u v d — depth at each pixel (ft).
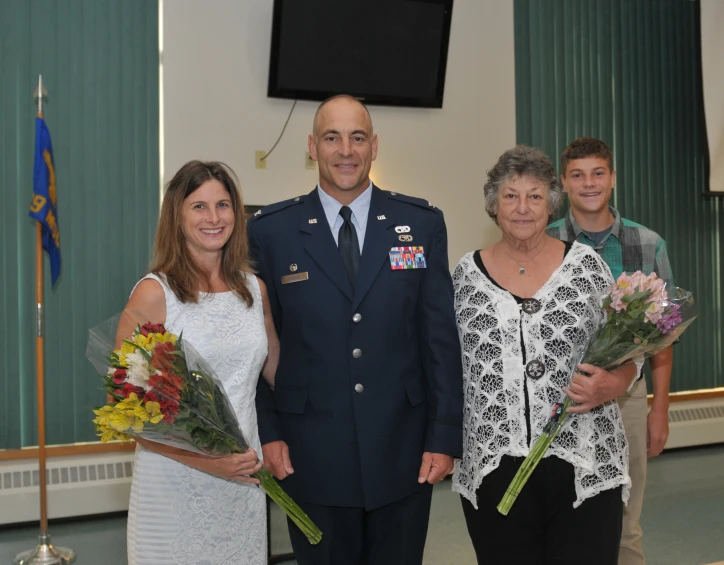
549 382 6.15
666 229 19.10
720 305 19.75
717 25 18.31
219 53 15.37
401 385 6.68
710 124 18.40
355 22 15.65
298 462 6.61
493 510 6.24
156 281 6.10
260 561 6.40
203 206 6.21
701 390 19.63
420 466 6.71
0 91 14.02
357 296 6.62
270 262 6.95
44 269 14.34
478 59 17.29
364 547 6.78
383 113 16.61
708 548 12.17
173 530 5.92
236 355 6.20
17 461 14.19
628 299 5.90
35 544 13.20
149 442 5.82
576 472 6.03
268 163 15.72
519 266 6.59
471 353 6.51
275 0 15.03
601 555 6.05
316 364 6.61
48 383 14.35
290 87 15.55
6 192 14.08
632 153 18.71
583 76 18.20
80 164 14.53
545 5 17.80
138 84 14.87
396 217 6.98
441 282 6.87
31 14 14.17
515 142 17.56
